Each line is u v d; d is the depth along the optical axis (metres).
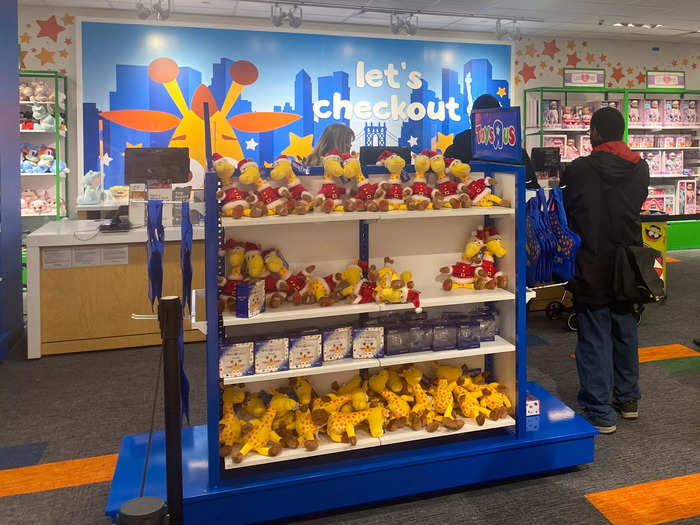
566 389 4.19
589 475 3.05
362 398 2.90
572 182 3.40
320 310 2.73
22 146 7.66
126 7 7.79
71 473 3.16
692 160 10.38
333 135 7.75
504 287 3.07
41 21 7.81
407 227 3.13
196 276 5.23
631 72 10.38
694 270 8.36
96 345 5.10
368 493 2.76
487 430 3.11
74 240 4.92
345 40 8.66
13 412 3.92
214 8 7.81
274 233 2.96
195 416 3.82
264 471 2.73
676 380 4.35
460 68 9.21
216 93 8.24
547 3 7.75
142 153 5.27
